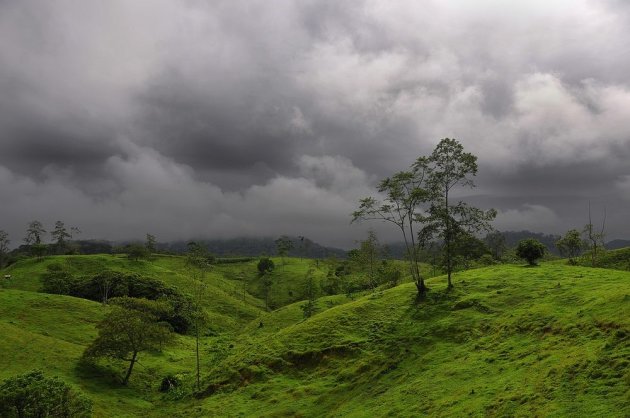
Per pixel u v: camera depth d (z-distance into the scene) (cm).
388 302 7269
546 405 2684
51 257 18250
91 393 6406
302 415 4809
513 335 4538
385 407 3962
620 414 2255
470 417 2988
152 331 7431
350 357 5884
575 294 5106
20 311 10012
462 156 7000
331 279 15938
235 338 10081
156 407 6297
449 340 5269
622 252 11062
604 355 3031
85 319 10331
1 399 3606
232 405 5566
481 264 10944
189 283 16850
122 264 17925
